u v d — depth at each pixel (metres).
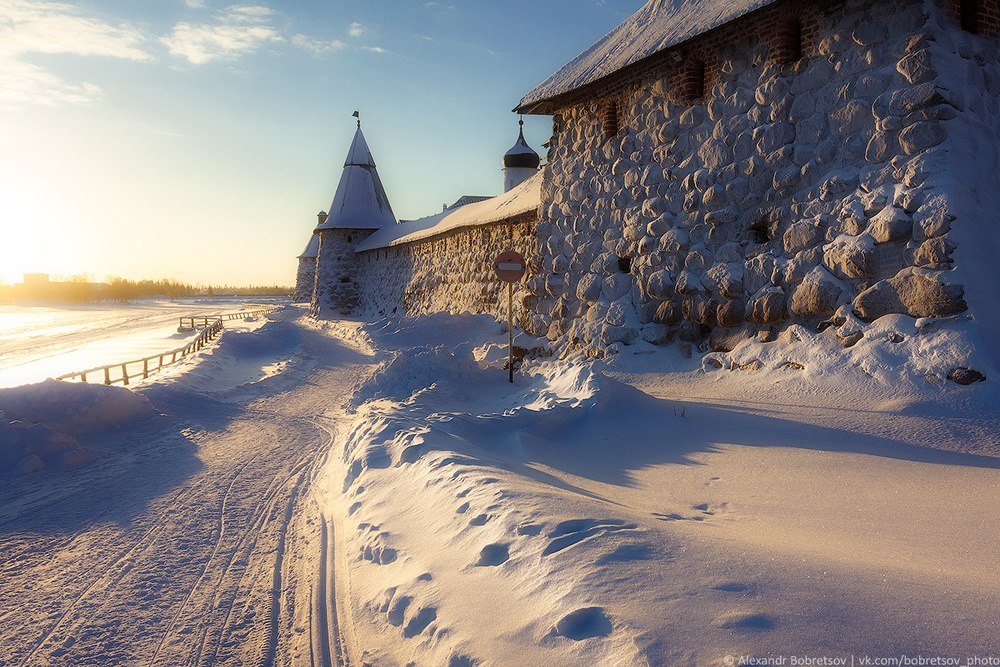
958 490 5.22
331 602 4.41
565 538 3.76
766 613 2.61
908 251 9.04
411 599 3.94
